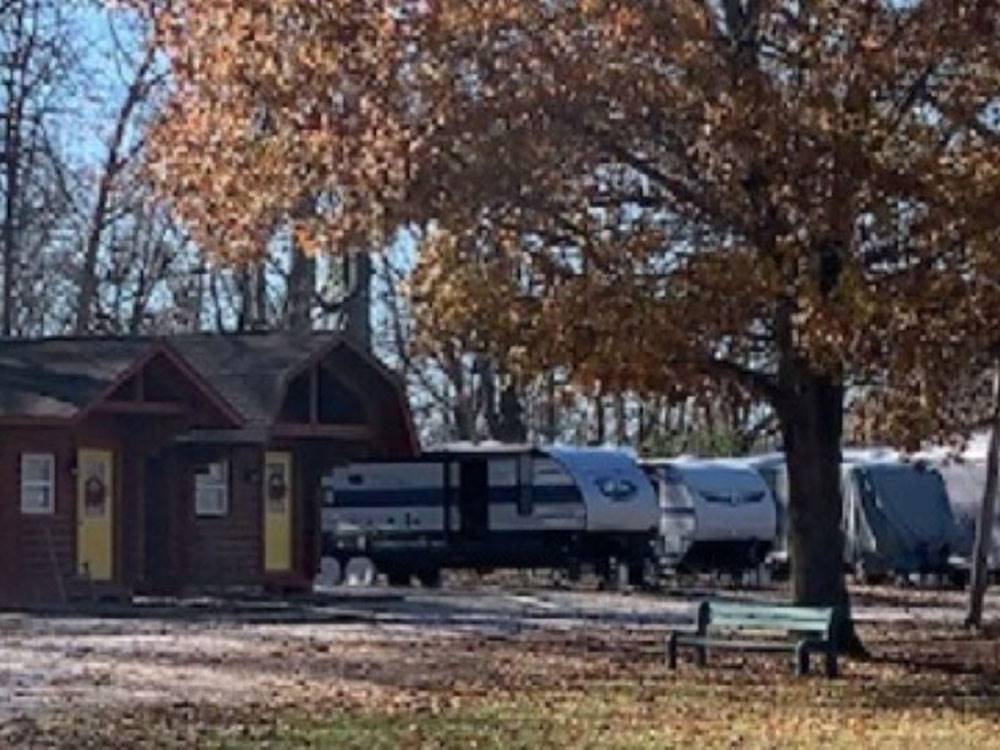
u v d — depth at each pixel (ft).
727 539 162.20
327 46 75.31
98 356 119.03
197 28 79.25
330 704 67.72
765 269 73.77
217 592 127.95
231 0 77.15
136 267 197.77
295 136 76.64
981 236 73.26
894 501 161.27
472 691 72.84
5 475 115.24
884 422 84.17
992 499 109.09
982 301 74.33
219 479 128.26
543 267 77.20
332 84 75.56
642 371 75.66
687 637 83.66
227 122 79.10
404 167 74.54
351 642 93.45
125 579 121.49
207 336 133.59
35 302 194.59
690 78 74.84
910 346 75.25
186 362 120.57
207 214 81.30
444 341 81.61
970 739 61.31
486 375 181.78
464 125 74.18
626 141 76.95
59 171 178.50
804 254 73.67
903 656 89.81
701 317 75.10
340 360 131.44
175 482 127.54
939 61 75.97
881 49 74.64
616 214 77.82
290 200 78.13
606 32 74.54
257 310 180.86
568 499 150.00
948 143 76.02
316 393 129.80
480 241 77.41
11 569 115.44
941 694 75.05
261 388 126.31
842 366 77.46
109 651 86.84
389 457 135.54
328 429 129.90
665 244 76.69
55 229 189.16
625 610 122.21
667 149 77.10
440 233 77.87
